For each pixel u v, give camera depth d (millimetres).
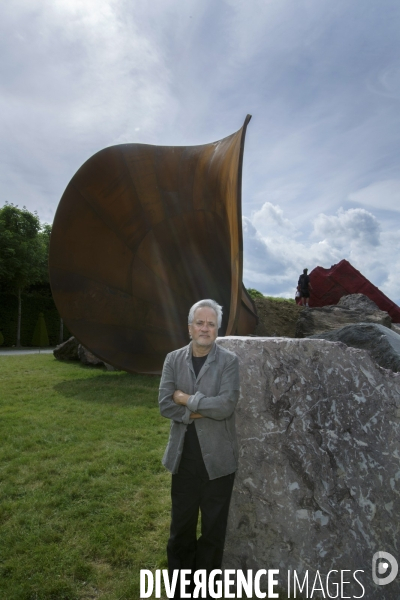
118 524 3223
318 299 17172
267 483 2514
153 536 3086
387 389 2592
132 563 2771
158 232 10477
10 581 2566
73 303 10023
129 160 10008
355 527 2398
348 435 2523
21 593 2455
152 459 4535
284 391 2592
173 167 10094
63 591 2502
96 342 10102
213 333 2311
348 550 2379
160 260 10719
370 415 2549
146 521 3264
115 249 10398
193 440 2289
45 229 33375
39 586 2535
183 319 11172
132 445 5039
